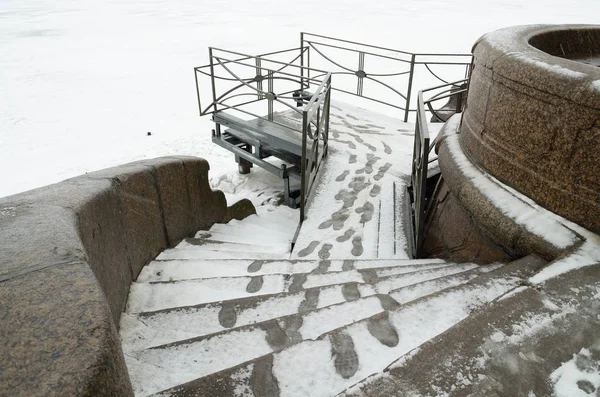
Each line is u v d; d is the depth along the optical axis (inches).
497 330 65.9
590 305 71.1
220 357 70.4
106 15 1389.0
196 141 415.8
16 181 350.0
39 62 765.3
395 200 173.3
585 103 84.4
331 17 1279.5
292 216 210.2
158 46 875.4
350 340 67.2
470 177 116.9
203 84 636.7
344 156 217.5
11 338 39.4
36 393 34.5
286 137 223.0
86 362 37.1
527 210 98.2
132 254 103.6
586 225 89.6
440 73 685.9
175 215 134.5
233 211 180.7
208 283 106.1
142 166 115.1
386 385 56.7
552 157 94.5
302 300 92.3
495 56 110.0
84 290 45.9
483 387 57.0
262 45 862.5
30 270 49.3
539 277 77.7
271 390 58.7
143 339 80.4
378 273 110.0
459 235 120.9
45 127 478.0
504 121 108.2
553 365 60.6
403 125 275.1
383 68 727.1
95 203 78.9
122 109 534.3
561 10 1393.9
